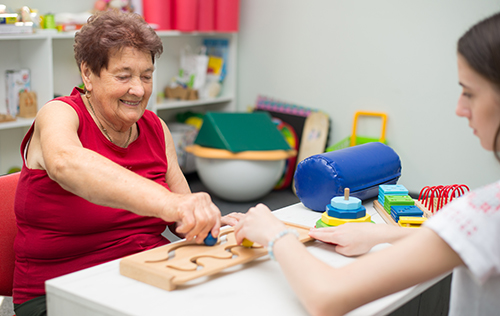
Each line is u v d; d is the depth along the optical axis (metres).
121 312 0.75
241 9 3.65
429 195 1.43
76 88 1.27
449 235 0.65
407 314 1.02
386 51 3.04
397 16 2.96
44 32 2.45
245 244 0.96
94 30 1.15
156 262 0.89
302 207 1.40
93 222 1.16
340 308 0.69
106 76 1.15
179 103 3.28
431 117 2.94
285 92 3.54
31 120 2.48
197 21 3.27
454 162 2.90
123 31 1.14
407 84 3.00
